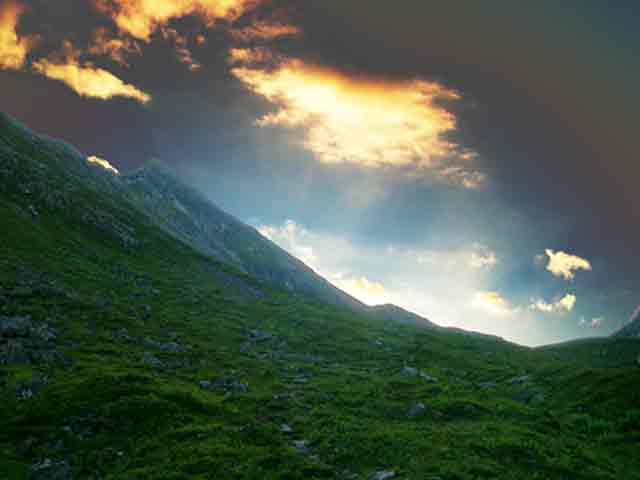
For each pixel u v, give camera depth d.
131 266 112.31
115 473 22.89
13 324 45.97
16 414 28.95
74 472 22.97
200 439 27.38
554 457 25.95
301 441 30.05
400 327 140.50
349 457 26.33
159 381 38.50
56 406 29.31
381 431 30.73
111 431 27.56
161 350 56.56
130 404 30.17
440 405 39.06
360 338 100.75
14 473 22.20
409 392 49.31
